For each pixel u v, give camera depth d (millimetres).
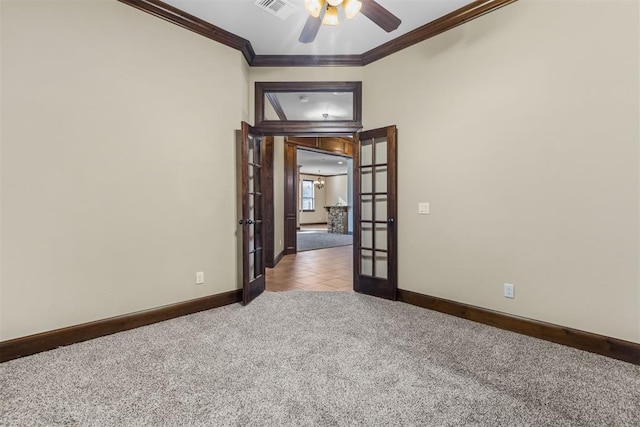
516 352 2193
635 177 2020
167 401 1648
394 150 3348
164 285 2852
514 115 2529
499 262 2646
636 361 2018
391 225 3396
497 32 2609
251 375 1900
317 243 8773
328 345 2311
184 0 2672
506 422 1481
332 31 3123
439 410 1570
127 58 2604
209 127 3137
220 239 3242
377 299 3467
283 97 4695
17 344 2139
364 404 1621
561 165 2305
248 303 3307
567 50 2260
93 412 1562
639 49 1991
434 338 2432
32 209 2203
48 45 2250
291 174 6855
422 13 2834
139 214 2691
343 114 5598
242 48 3344
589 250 2201
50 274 2277
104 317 2518
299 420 1503
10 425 1474
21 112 2156
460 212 2896
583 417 1516
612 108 2090
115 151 2551
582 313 2236
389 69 3424
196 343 2348
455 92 2898
